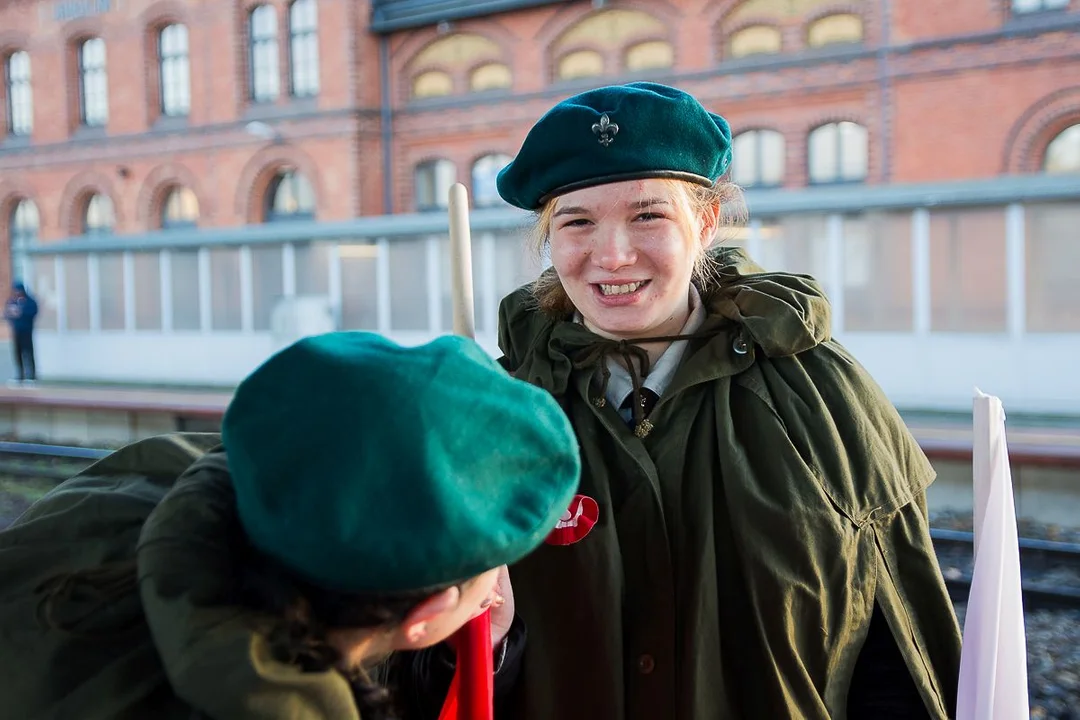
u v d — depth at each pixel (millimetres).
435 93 22625
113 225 26422
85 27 25766
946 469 7414
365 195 22719
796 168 18844
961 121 17188
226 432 711
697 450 1254
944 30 17172
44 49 26516
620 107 1199
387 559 670
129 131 25438
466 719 1038
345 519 665
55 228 26797
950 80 17203
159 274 16891
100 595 762
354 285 14977
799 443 1222
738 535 1194
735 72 19234
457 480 690
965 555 5953
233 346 16125
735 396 1272
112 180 25781
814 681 1197
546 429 757
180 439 956
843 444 1234
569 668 1202
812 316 1270
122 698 727
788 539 1166
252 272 15875
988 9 16797
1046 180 10680
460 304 1223
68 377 18062
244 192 23875
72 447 11320
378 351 725
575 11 20703
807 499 1177
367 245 14820
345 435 673
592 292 1275
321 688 681
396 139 22844
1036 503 7152
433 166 22844
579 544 1211
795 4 18719
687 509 1235
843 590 1189
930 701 1211
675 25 19844
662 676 1199
